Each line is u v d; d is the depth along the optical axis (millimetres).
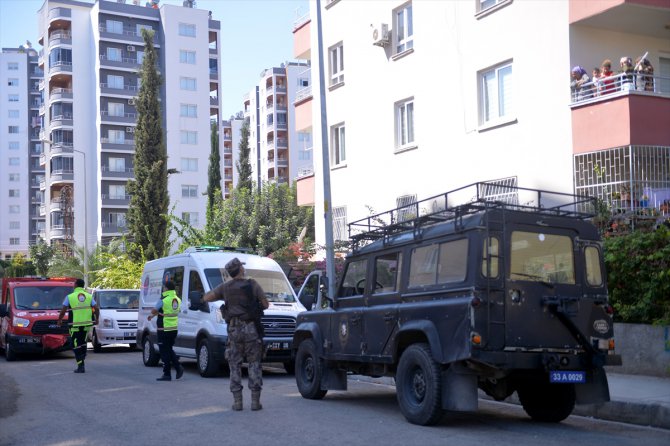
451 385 8117
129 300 24344
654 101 15234
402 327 8820
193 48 75062
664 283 11555
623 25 16734
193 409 10156
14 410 10617
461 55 19562
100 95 72562
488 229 8094
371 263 10062
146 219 39781
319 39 18031
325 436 8000
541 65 17141
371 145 23422
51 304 21328
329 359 10625
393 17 22438
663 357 11414
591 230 8766
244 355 9961
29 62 108250
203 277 15430
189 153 74188
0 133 106188
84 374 15664
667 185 15328
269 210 36438
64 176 73812
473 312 7812
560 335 8203
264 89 103250
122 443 7910
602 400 8367
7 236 105562
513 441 7652
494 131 18453
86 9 75562
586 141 15945
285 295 15852
